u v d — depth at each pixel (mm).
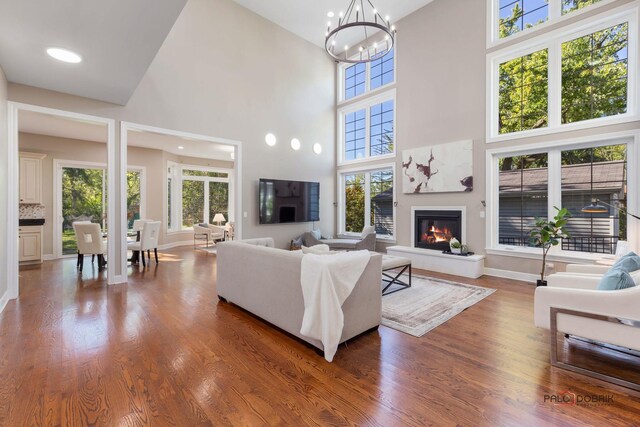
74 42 2654
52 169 6355
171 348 2363
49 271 5102
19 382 1881
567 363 2127
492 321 2959
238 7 5793
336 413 1625
